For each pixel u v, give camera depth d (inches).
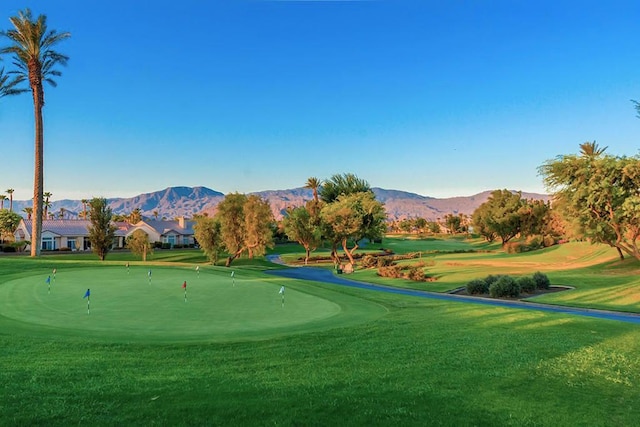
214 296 853.8
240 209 2420.0
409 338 509.4
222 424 258.5
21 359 370.3
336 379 350.6
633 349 482.3
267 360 401.1
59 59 1952.5
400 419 277.7
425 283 1594.5
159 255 2972.4
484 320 639.1
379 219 2465.6
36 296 801.6
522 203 3725.4
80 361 371.6
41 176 1989.4
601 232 1524.4
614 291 1189.7
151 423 254.7
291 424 262.8
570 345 490.3
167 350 421.4
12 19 1835.6
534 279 1353.3
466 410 299.0
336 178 4001.0
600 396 339.0
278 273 2127.2
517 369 394.6
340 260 3056.1
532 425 281.4
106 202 2453.2
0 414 256.2
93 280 1097.4
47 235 3272.6
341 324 592.1
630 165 1406.3
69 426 246.5
